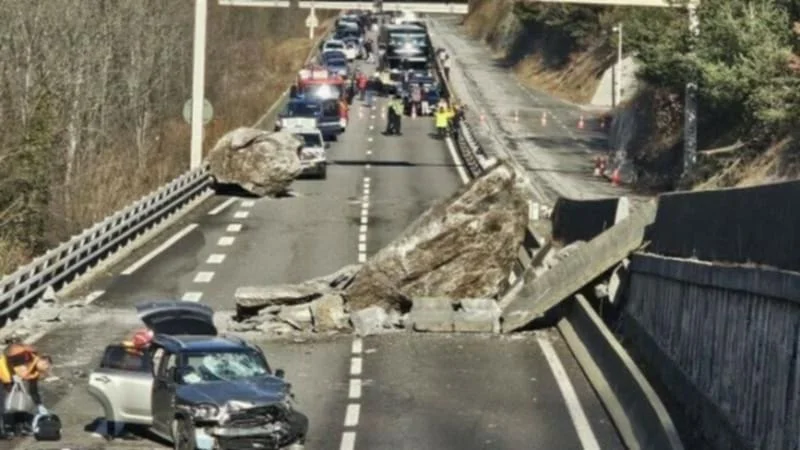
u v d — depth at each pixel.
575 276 41.75
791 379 21.72
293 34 187.38
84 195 76.69
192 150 74.25
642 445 28.44
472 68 167.50
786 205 23.36
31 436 30.42
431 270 44.44
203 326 35.47
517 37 174.38
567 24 147.38
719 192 29.50
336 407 33.50
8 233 62.62
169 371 29.33
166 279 51.91
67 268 51.09
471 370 37.53
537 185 79.81
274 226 64.50
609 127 111.56
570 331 41.12
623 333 40.03
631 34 84.38
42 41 84.12
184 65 123.12
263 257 56.66
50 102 67.12
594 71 137.88
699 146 79.38
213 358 29.50
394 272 44.12
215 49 130.62
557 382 35.97
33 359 30.72
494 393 34.84
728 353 26.58
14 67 80.31
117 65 101.94
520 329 42.66
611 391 33.62
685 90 73.62
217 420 27.75
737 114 74.94
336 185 78.94
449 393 34.91
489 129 111.88
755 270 24.30
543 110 127.62
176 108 119.56
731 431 25.75
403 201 72.62
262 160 73.50
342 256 56.94
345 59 144.00
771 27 64.38
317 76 106.56
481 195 44.75
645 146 87.69
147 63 105.06
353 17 182.75
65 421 32.03
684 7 68.69
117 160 89.50
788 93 61.34
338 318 43.03
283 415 28.36
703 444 27.70
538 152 98.94
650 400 28.91
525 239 54.12
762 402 23.53
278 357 39.41
